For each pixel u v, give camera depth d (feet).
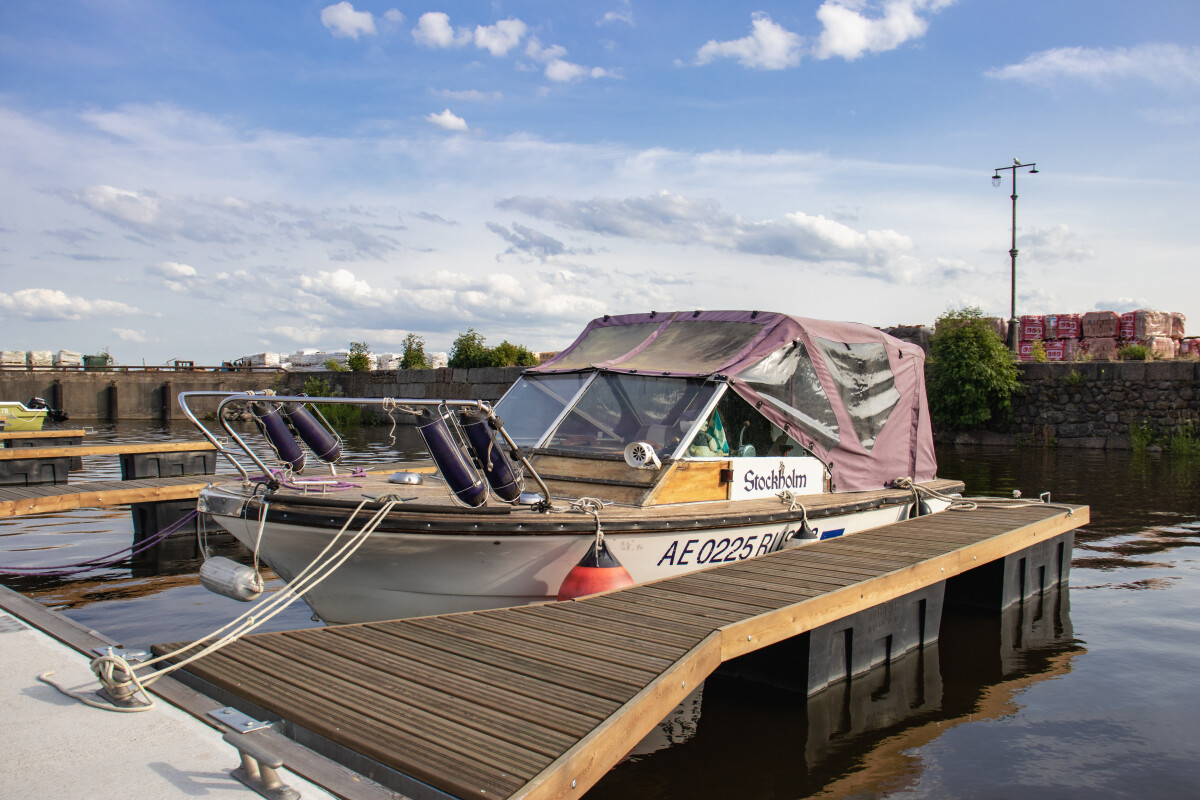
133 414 113.19
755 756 14.02
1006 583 22.97
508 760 8.87
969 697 16.76
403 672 11.41
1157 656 19.31
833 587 16.20
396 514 15.48
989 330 70.38
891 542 20.83
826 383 22.81
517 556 16.34
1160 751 14.25
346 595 17.04
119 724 10.03
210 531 32.04
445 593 16.72
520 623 13.80
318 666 11.59
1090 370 66.85
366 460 56.80
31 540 30.96
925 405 27.71
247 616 13.48
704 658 12.60
